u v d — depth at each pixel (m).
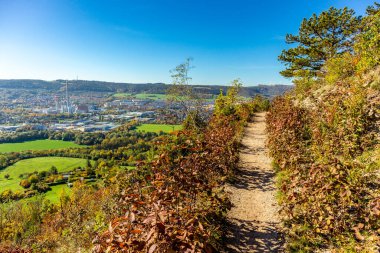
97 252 3.24
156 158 5.92
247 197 7.69
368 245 4.10
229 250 5.22
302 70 23.48
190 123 19.42
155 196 4.13
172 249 3.01
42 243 9.60
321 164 5.23
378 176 5.48
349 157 6.96
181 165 5.75
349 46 21.14
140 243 3.01
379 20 11.67
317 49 22.23
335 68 14.77
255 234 5.70
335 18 21.06
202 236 4.13
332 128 8.68
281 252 4.96
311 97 14.38
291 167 7.44
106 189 10.97
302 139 9.66
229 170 9.30
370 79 9.83
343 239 4.47
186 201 5.12
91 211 12.41
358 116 7.67
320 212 4.77
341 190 4.60
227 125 14.84
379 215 4.23
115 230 3.42
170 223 3.54
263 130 18.27
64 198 37.56
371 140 7.09
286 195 6.10
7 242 16.83
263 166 10.38
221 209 6.19
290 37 23.84
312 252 4.63
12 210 27.53
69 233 9.23
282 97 23.58
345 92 10.07
